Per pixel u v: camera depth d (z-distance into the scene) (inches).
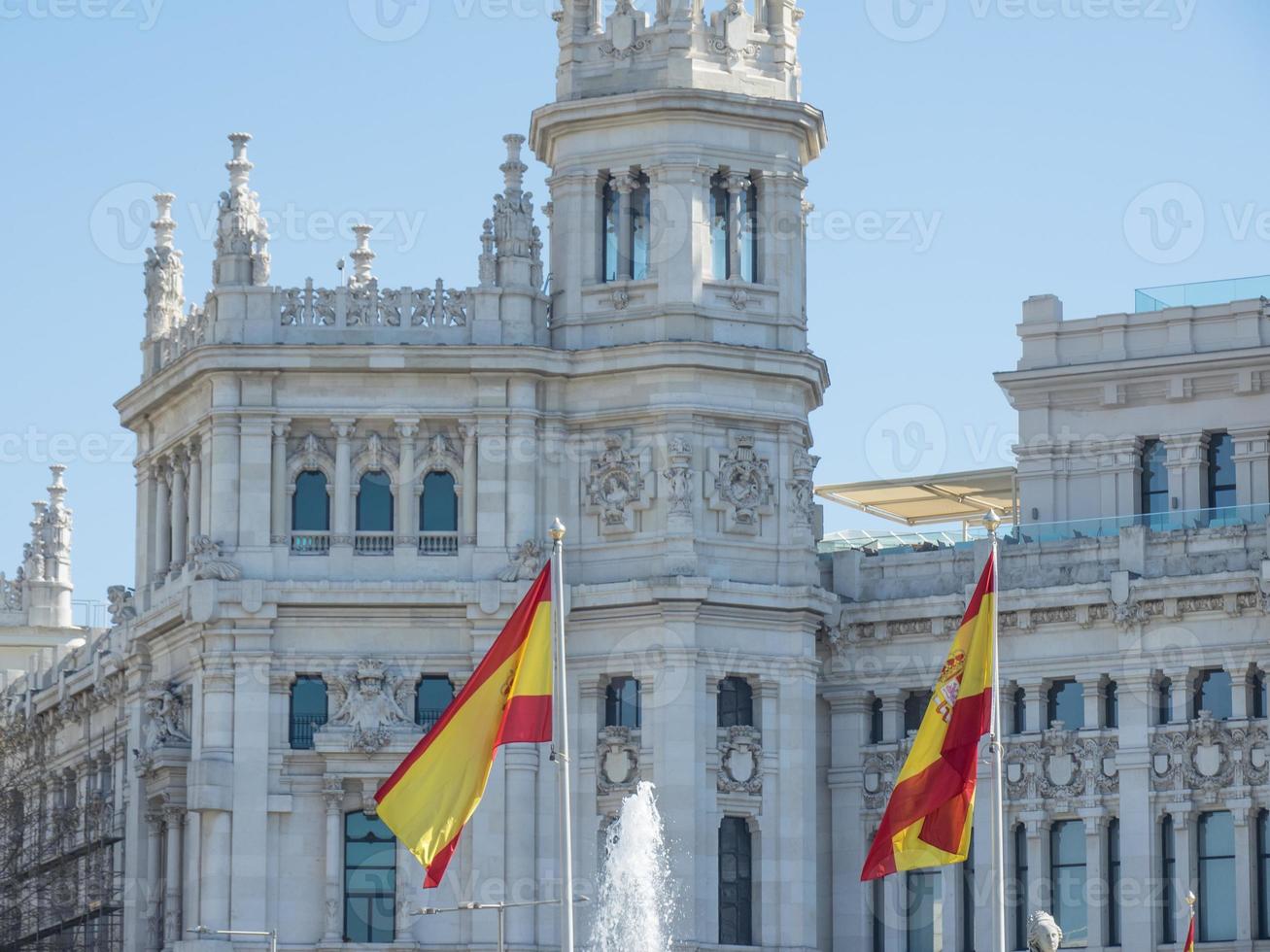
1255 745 4571.9
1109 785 4660.4
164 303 5196.9
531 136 4977.9
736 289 4832.7
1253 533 4603.8
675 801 4638.3
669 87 4820.4
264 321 4820.4
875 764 4837.6
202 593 4704.7
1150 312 5059.1
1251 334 4975.4
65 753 5698.8
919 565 4874.5
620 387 4795.8
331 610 4736.7
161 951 4845.0
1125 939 4606.3
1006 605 4741.6
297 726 4741.6
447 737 3112.7
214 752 4687.5
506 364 4768.7
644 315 4810.5
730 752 4712.1
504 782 4670.3
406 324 4830.2
